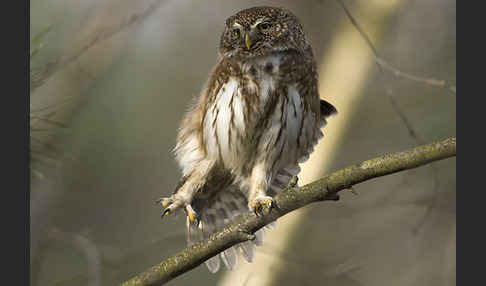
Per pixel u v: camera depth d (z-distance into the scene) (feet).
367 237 48.80
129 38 42.78
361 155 50.78
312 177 40.93
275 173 29.96
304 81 28.96
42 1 41.06
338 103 41.88
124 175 46.62
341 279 38.27
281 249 39.75
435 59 52.54
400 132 50.52
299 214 40.70
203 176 29.71
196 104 30.91
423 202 44.01
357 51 42.19
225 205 31.81
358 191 51.13
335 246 47.93
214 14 53.72
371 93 51.19
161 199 29.22
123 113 46.93
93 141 45.11
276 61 28.66
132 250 37.55
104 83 45.68
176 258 23.62
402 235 48.80
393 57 49.01
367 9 42.39
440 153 20.54
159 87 49.26
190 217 28.94
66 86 36.35
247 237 23.59
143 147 47.39
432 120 50.49
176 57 51.42
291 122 28.68
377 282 47.96
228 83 28.81
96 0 41.09
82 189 44.16
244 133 28.71
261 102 28.43
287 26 29.14
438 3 53.11
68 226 43.57
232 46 29.35
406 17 48.62
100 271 34.24
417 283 48.03
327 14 49.14
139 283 23.47
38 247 36.45
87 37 39.04
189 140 30.45
